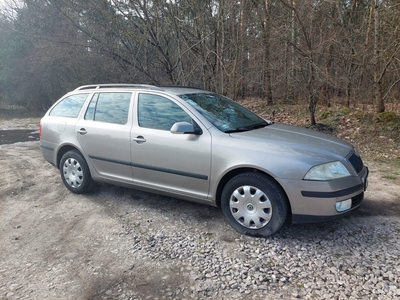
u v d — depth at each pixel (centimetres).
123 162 414
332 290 252
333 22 919
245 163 324
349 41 912
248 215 333
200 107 384
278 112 1154
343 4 1052
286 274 273
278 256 299
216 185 348
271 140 338
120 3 991
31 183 534
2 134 1202
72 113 478
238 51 1009
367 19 952
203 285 263
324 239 327
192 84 1066
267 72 1079
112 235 350
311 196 303
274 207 318
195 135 358
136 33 1059
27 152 796
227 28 994
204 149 349
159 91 401
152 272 282
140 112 407
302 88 914
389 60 783
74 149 476
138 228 364
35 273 287
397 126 803
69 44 1207
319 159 311
